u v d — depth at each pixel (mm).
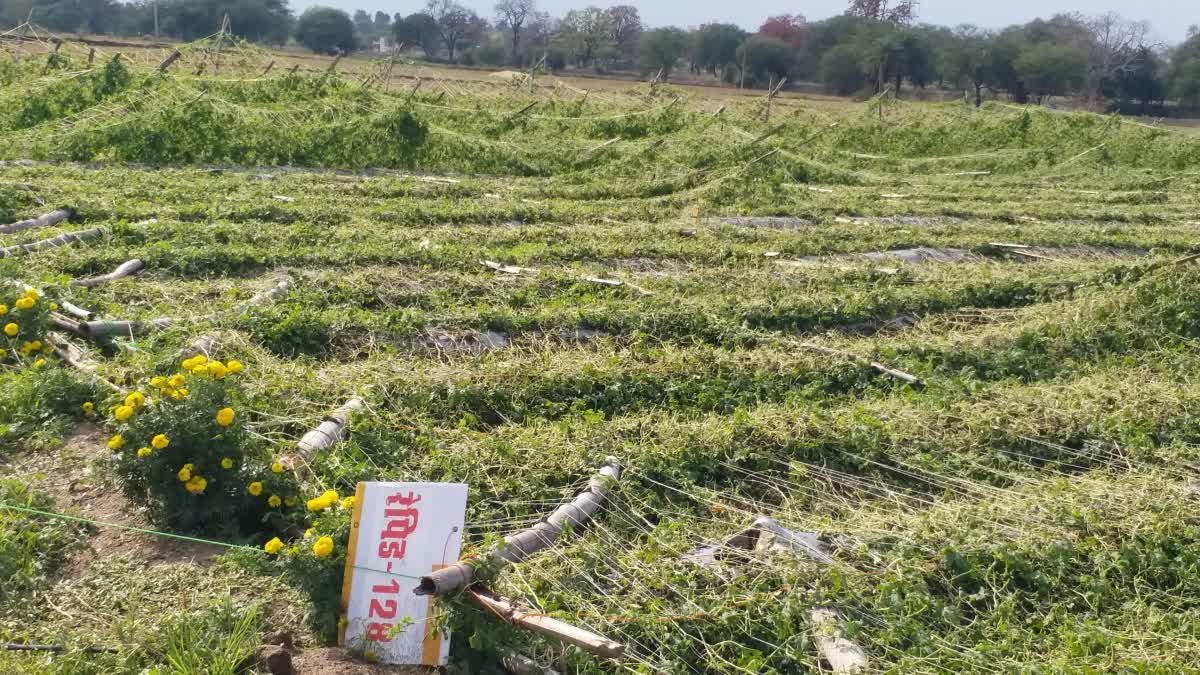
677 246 15141
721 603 6203
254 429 7777
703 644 5914
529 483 7445
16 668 5125
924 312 12734
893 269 14344
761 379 9867
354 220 15789
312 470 7105
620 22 68438
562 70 65312
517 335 10789
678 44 61750
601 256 14555
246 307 10383
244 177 18953
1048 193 25562
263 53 31938
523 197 19797
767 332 11391
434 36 70062
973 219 20656
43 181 16359
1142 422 9305
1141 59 59312
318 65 45281
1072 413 9312
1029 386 10352
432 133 23750
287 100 24078
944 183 26719
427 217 16609
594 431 8219
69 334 9555
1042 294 13586
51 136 20078
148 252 12258
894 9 67250
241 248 12922
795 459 8367
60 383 8211
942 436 8852
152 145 20500
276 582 6145
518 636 5551
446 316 10711
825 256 15656
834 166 27969
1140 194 25750
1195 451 8766
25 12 57281
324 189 18359
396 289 11773
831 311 12125
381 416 8258
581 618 5973
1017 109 34312
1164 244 18031
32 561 6102
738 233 16734
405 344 10227
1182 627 6242
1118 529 7258
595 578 6430
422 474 7477
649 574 6449
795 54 60219
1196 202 25719
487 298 11906
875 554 6879
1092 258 16875
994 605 6539
